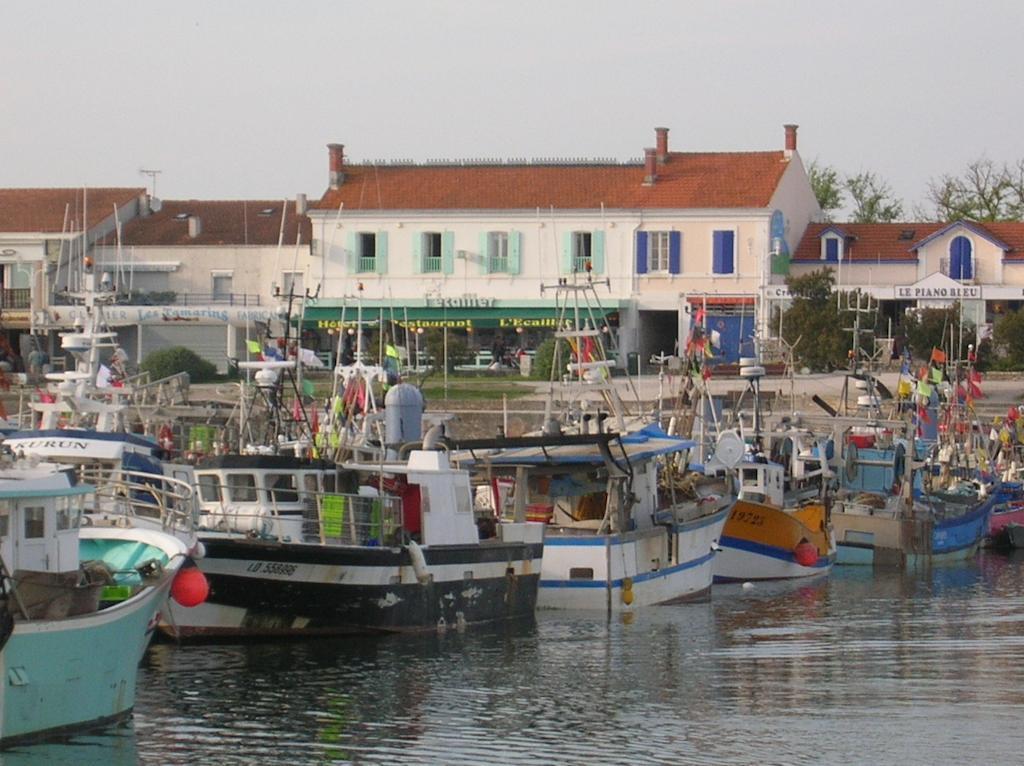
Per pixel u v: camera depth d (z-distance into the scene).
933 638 50.53
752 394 82.50
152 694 40.00
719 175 120.50
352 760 35.22
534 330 118.50
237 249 121.38
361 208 119.56
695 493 61.44
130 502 43.22
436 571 47.69
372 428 58.38
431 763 35.22
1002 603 58.44
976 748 36.94
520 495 54.47
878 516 69.44
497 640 48.38
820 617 54.62
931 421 82.38
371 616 46.28
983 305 118.50
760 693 42.16
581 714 39.56
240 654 44.56
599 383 59.50
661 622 52.53
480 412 87.31
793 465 71.19
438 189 120.94
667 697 41.53
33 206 123.62
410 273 119.25
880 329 109.62
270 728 37.41
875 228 125.75
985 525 75.56
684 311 115.81
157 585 37.16
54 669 34.19
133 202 127.25
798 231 125.44
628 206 118.06
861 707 40.72
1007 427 87.69
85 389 52.66
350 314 116.25
